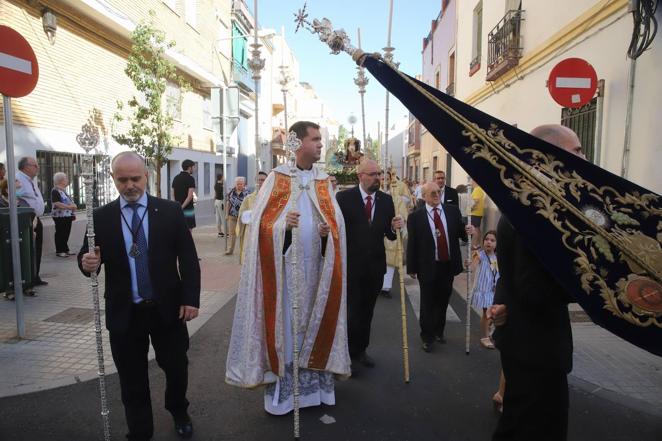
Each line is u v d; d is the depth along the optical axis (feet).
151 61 38.29
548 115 30.86
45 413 12.68
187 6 59.98
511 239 8.41
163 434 11.82
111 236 10.39
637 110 21.22
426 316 17.83
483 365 16.46
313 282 13.10
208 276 30.09
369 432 12.06
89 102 39.93
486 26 44.37
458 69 55.57
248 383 12.17
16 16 31.40
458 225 18.42
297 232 11.89
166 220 10.84
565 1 28.63
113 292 10.50
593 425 12.46
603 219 7.51
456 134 8.32
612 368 15.72
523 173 7.82
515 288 8.31
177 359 11.23
